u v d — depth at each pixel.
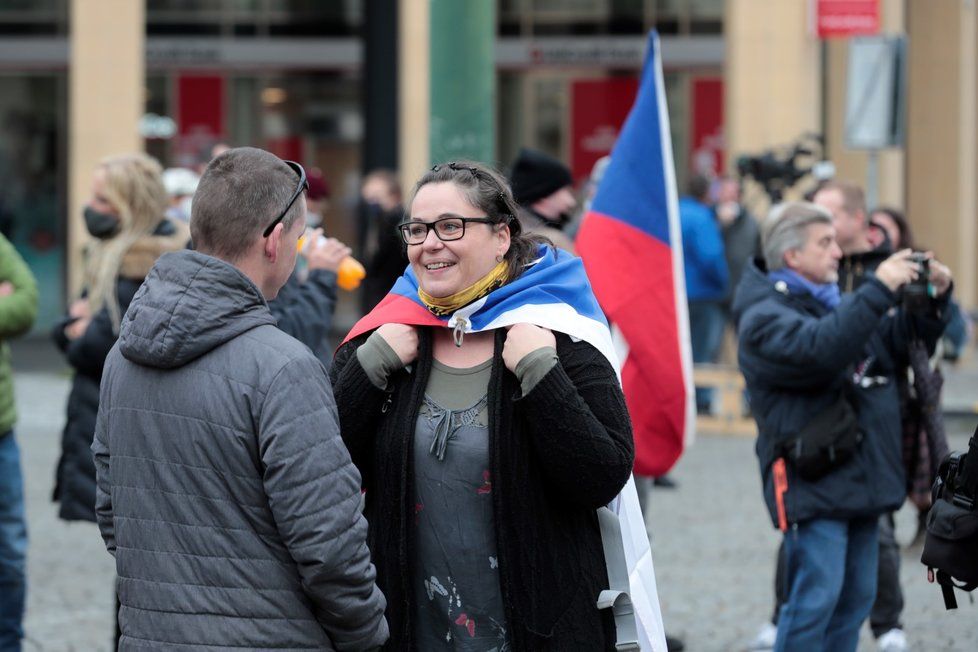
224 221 5.27
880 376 9.09
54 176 37.12
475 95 11.59
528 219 9.41
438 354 5.87
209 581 5.09
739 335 9.12
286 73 38.22
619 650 5.72
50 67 37.22
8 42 37.25
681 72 38.66
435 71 11.62
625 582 5.79
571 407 5.53
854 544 9.17
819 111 29.02
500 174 6.00
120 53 29.00
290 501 5.00
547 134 39.22
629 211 9.63
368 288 12.52
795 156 22.77
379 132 29.12
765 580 13.27
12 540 9.86
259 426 5.06
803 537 8.92
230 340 5.16
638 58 38.84
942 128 35.12
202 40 38.19
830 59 32.50
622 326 9.48
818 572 8.88
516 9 39.06
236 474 5.09
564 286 5.84
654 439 9.54
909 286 8.78
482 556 5.69
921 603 12.54
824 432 8.78
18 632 9.91
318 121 38.19
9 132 37.19
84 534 15.12
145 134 38.34
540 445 5.57
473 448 5.69
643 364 9.50
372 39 29.09
